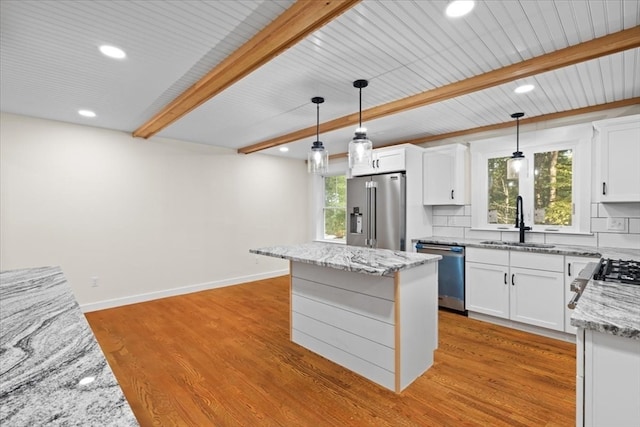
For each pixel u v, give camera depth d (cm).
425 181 441
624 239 308
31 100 302
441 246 379
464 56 222
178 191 468
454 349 278
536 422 183
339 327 253
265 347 287
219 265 514
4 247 338
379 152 440
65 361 79
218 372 243
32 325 105
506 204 390
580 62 213
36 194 356
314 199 642
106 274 403
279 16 176
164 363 257
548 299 298
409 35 196
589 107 327
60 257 371
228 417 192
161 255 451
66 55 216
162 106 318
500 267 330
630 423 107
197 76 250
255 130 417
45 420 55
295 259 249
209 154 503
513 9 171
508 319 325
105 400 62
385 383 221
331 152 585
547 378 230
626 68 239
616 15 176
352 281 242
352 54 219
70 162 377
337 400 207
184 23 182
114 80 257
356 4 163
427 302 242
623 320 108
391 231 416
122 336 311
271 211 586
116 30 188
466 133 423
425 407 199
